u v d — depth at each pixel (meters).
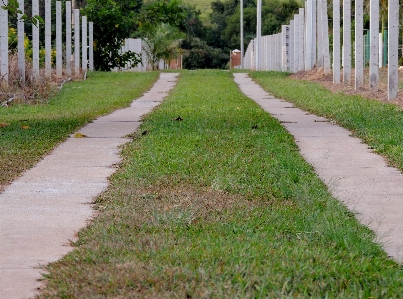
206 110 18.05
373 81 22.03
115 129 14.72
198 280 5.32
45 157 11.20
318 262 5.77
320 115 17.34
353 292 5.14
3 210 7.83
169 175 9.42
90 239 6.57
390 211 7.78
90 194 8.57
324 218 7.07
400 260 6.08
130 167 10.01
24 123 15.35
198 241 6.35
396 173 9.84
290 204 7.96
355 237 6.50
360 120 14.92
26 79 25.20
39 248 6.43
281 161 10.24
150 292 5.12
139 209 7.64
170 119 15.91
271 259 5.81
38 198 8.39
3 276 5.66
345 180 9.41
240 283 5.22
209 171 9.60
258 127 14.27
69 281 5.38
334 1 27.44
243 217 7.32
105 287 5.19
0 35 23.00
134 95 24.69
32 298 5.16
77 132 14.26
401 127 13.53
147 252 6.02
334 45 27.48
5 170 10.01
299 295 5.04
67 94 24.88
